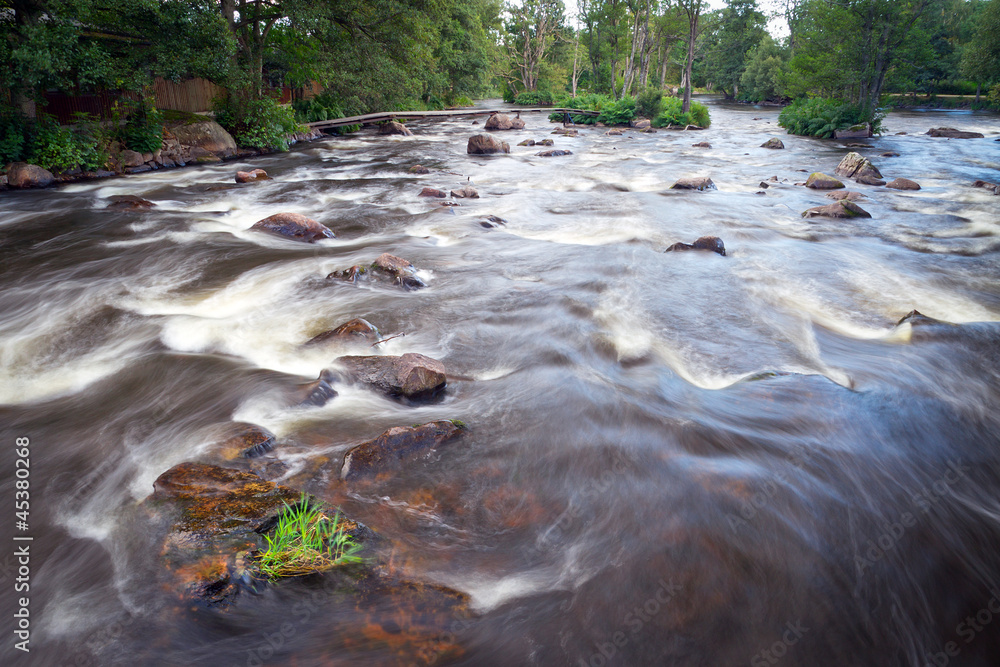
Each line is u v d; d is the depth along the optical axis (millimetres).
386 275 8430
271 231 11406
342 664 2689
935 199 15742
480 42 62344
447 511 3730
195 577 3064
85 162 18516
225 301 7918
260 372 5668
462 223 12188
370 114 37344
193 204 15039
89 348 6441
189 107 26094
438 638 2828
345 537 3348
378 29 29938
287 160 23922
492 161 23625
